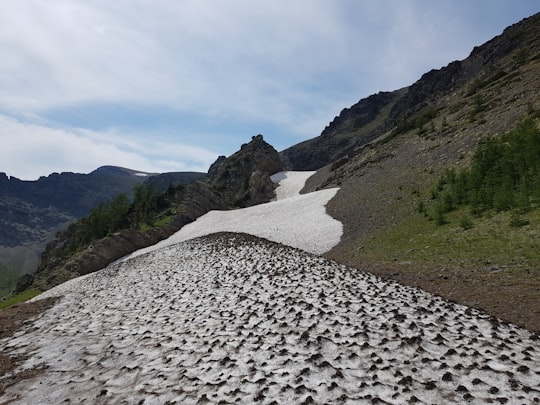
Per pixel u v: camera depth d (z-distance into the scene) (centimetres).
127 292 2439
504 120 4703
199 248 3894
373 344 1156
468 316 1375
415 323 1282
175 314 1716
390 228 3647
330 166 10169
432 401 858
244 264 2678
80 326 1838
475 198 3116
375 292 1733
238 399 926
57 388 1178
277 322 1403
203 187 8225
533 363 1000
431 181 4369
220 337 1334
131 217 6950
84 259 5100
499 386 898
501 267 1995
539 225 2353
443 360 1038
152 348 1345
